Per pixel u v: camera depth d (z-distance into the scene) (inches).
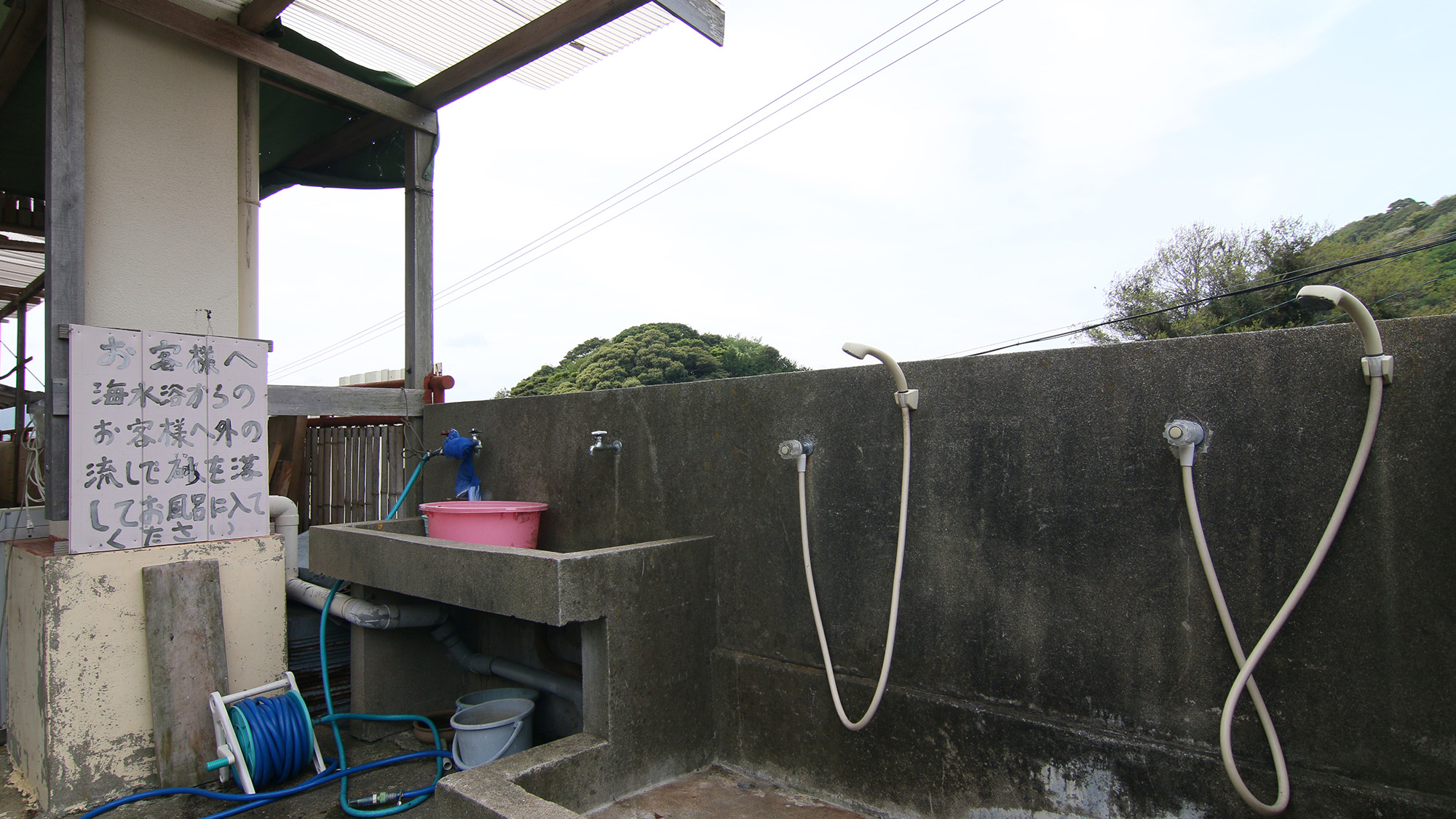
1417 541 72.3
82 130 153.5
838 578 112.3
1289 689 78.2
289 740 134.3
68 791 126.0
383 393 199.5
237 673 148.8
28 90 204.1
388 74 213.6
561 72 211.5
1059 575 92.5
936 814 99.3
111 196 164.7
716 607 127.3
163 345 141.6
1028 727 92.0
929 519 103.1
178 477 143.5
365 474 216.2
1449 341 71.0
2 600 156.5
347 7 182.9
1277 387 79.4
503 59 196.1
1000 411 97.5
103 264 163.2
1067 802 89.0
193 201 177.0
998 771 94.3
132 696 133.4
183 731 133.7
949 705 98.7
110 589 132.7
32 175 255.3
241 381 152.3
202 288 178.4
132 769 132.6
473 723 135.6
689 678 121.2
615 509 145.0
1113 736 87.0
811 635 115.1
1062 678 91.9
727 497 126.5
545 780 99.0
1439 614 71.1
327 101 220.2
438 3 179.8
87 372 132.9
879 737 104.9
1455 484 70.6
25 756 135.6
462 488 176.9
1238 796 78.8
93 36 162.9
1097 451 90.2
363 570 145.4
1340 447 76.0
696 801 109.7
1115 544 88.7
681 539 125.7
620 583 111.0
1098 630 89.6
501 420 171.9
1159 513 85.9
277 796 127.1
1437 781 71.0
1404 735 72.6
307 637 175.5
